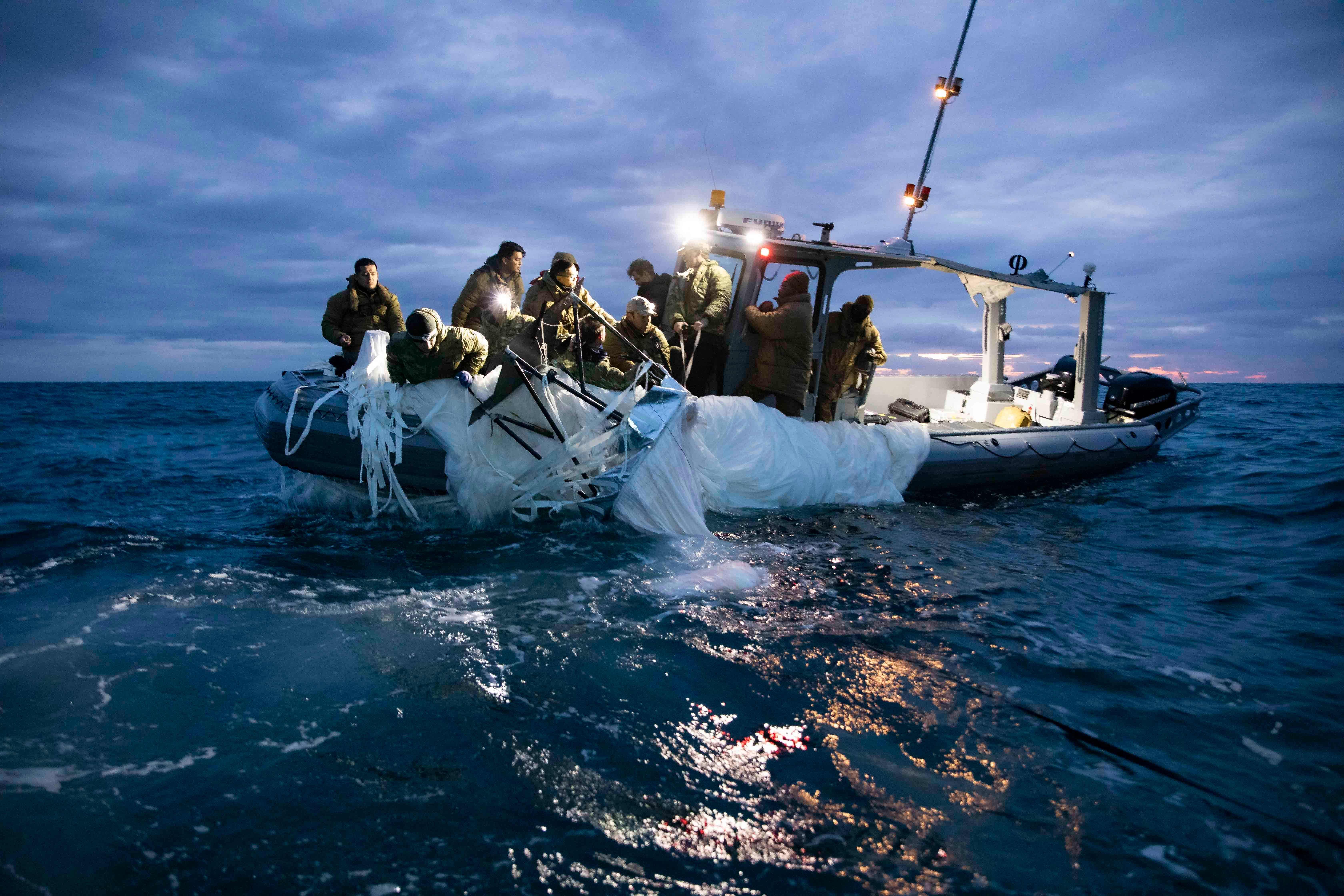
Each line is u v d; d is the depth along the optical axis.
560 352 5.37
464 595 4.05
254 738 2.59
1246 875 2.01
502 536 5.15
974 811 2.28
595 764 2.48
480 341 5.30
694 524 5.32
